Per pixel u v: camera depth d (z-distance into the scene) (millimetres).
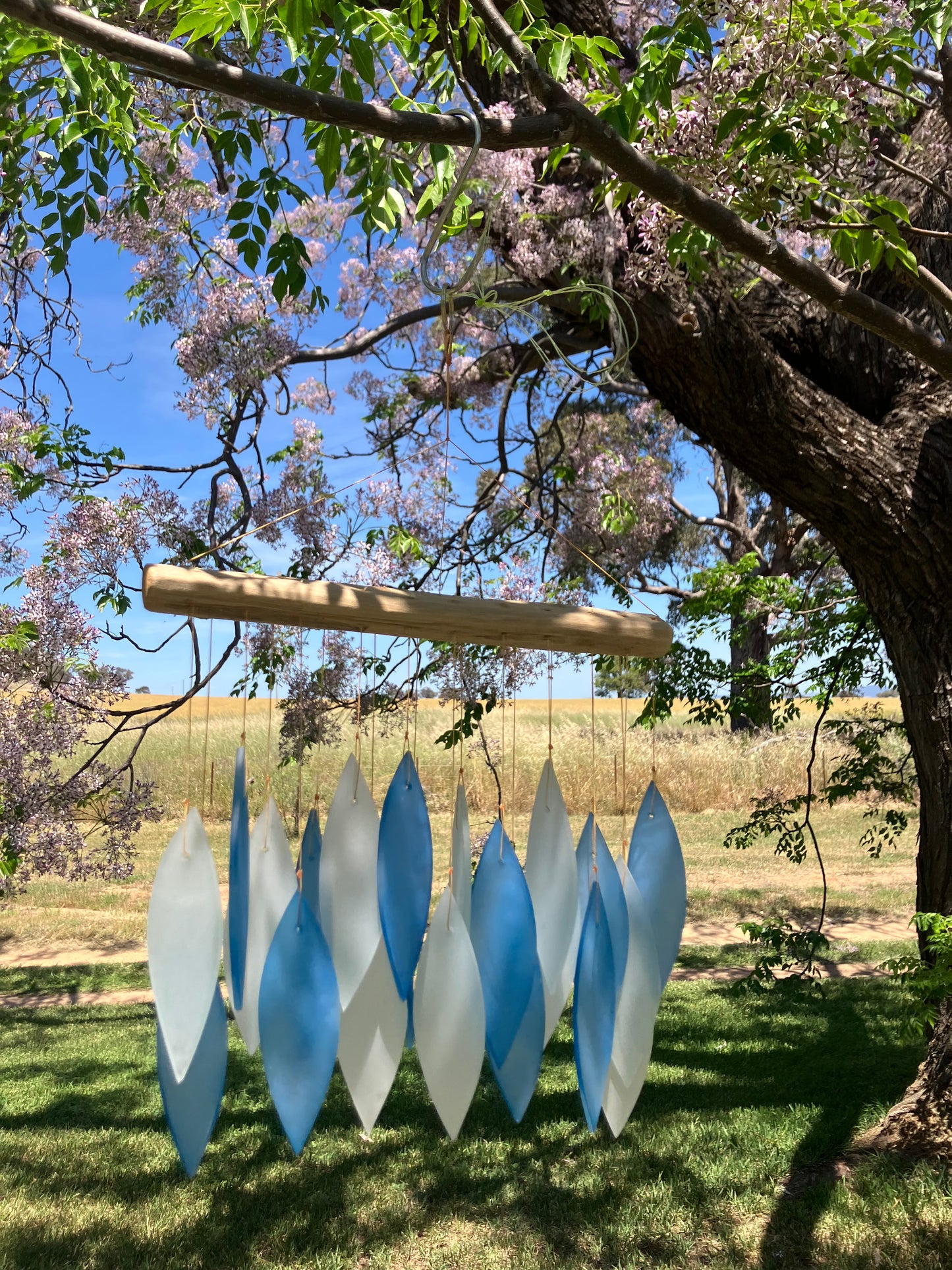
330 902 1228
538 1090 5785
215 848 6727
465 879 1317
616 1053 1306
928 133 4055
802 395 4051
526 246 4305
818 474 4062
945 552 4074
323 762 8555
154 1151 4969
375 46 2141
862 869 13227
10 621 4301
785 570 14227
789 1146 4809
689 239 3080
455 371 7895
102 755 14648
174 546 4676
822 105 2551
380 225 2441
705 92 2789
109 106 2727
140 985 8547
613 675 5980
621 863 1467
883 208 2605
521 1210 4258
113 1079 6152
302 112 1849
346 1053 1200
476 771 10469
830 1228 3980
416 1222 4164
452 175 2445
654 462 8117
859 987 8008
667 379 4141
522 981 1264
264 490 5152
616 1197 4348
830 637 6430
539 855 1370
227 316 4957
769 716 6672
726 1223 4086
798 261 2541
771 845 14805
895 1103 5281
